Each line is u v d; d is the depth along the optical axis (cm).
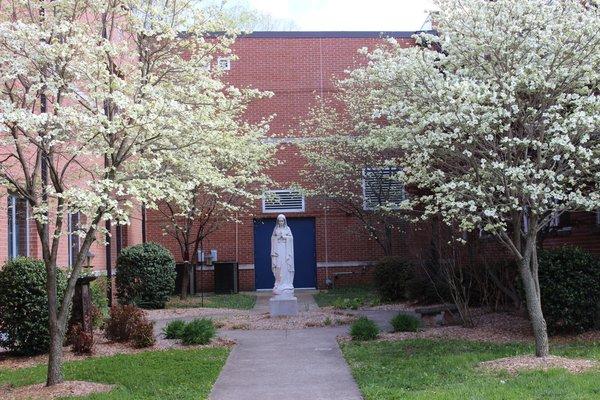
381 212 1844
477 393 724
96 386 848
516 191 893
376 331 1167
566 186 1000
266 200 2259
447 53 1136
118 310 1204
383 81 1027
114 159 867
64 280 1102
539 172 866
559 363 862
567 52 911
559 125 865
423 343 1092
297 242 2402
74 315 1136
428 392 745
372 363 946
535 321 910
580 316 1109
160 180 891
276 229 1579
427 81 969
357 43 2408
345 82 1945
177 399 776
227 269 2295
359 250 2388
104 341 1194
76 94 870
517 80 877
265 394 803
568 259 1109
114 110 894
